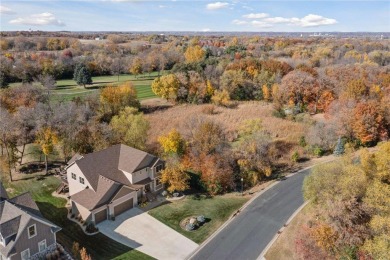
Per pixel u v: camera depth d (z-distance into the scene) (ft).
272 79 281.13
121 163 139.74
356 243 95.25
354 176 104.73
